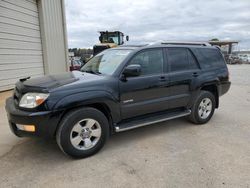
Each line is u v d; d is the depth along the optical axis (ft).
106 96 11.36
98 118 11.28
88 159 11.06
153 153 11.69
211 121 17.12
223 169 10.11
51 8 33.63
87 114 10.91
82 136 10.98
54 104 10.07
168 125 16.07
